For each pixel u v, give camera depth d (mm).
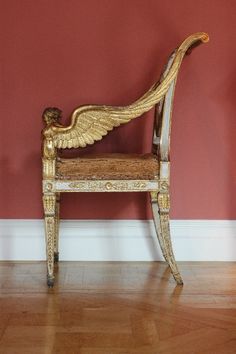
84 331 1719
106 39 2555
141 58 2562
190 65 2572
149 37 2557
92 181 2141
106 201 2627
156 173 2162
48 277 2184
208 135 2609
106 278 2322
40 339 1655
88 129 2117
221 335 1691
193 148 2611
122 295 2088
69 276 2346
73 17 2539
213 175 2621
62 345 1611
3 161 2604
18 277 2324
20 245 2609
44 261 2602
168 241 2219
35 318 1831
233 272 2430
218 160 2615
